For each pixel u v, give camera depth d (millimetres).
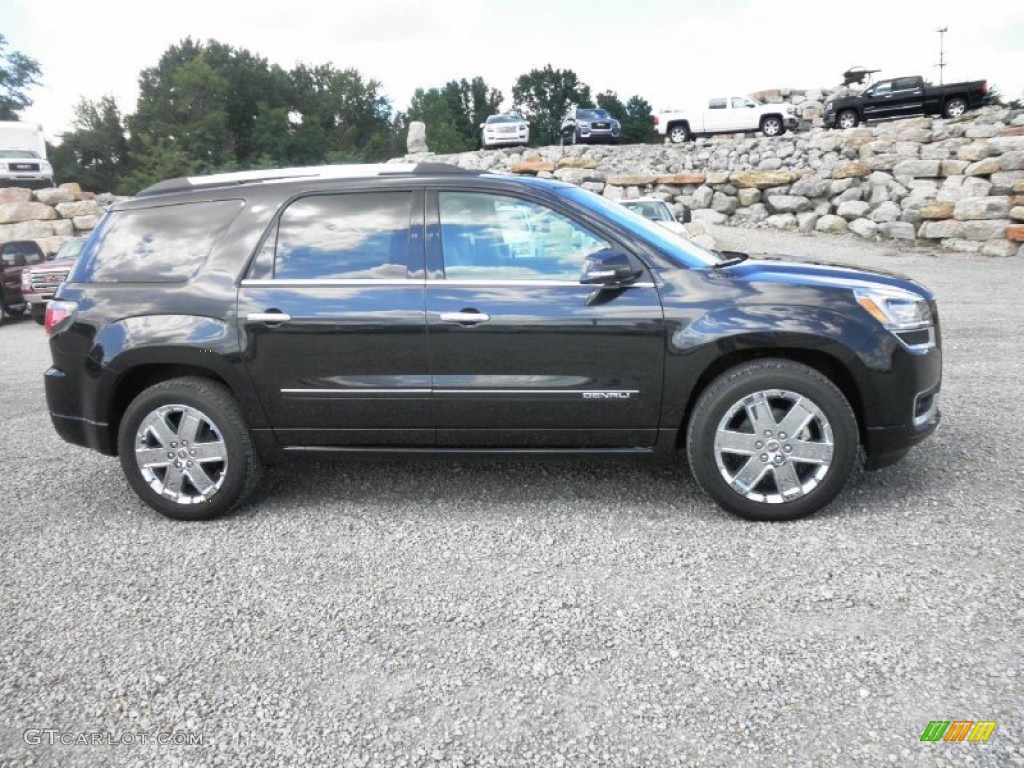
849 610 3082
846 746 2338
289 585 3518
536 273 4012
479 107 103562
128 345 4211
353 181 4238
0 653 3035
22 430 6586
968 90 27359
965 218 17422
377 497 4574
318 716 2594
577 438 4078
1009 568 3344
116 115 77438
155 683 2809
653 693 2635
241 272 4188
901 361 3838
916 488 4285
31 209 22422
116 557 3896
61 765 2412
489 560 3684
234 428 4203
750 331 3801
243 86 78438
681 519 4062
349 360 4082
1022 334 8820
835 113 29391
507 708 2594
